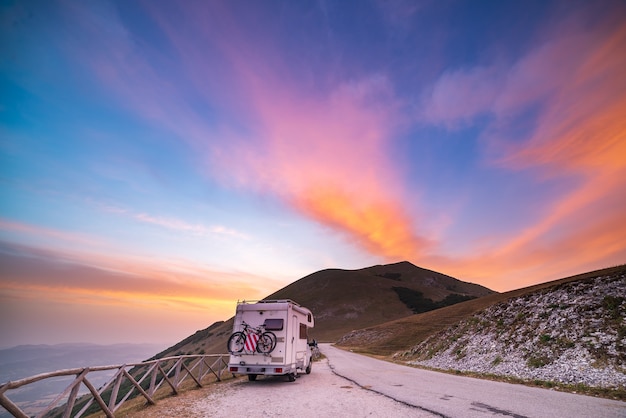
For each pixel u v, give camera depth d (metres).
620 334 16.47
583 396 11.09
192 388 14.62
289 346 15.46
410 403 10.11
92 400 7.92
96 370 8.22
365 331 77.00
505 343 23.00
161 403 11.01
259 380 16.95
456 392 12.10
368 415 8.72
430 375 18.61
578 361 15.97
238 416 9.02
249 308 15.77
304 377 17.94
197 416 9.10
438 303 134.00
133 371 56.59
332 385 14.60
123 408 10.90
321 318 128.75
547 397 10.91
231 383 16.08
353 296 143.12
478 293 171.88
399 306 134.62
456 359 25.75
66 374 7.13
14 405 5.64
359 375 18.67
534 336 21.28
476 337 27.70
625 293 20.11
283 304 15.59
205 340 124.88
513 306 28.30
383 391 12.52
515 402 10.09
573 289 24.25
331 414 8.95
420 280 176.50
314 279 173.50
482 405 9.67
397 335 61.53
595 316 19.45
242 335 15.33
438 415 8.52
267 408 9.95
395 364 29.03
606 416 8.21
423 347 36.75
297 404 10.43
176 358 13.23
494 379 16.52
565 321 20.62
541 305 24.89
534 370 16.95
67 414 6.94
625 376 13.02
